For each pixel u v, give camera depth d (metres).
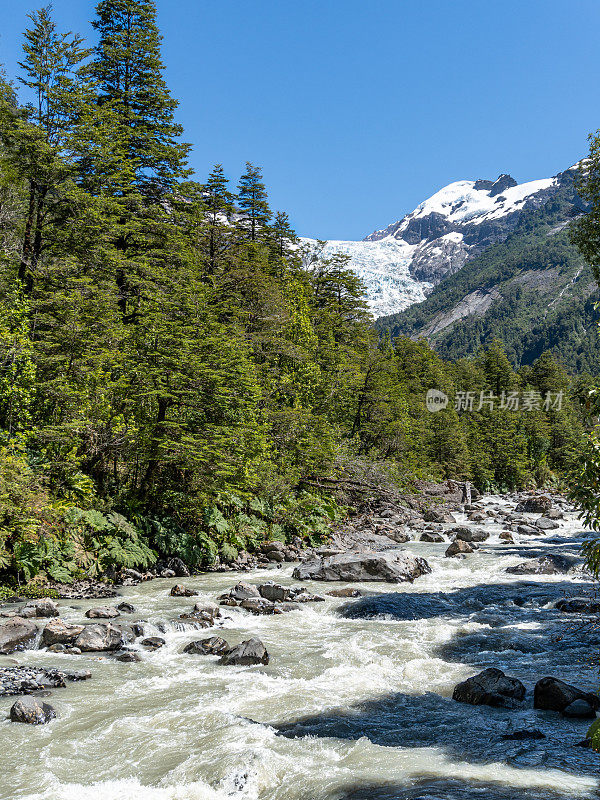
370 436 46.81
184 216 35.53
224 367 23.48
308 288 62.12
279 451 30.38
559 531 32.16
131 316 27.33
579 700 8.06
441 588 17.44
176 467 21.88
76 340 20.56
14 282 21.62
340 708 8.32
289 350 38.25
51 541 15.96
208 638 11.48
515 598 15.88
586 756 6.48
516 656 11.08
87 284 23.67
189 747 7.02
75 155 26.83
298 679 9.68
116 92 34.81
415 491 43.31
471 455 73.38
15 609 12.93
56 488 18.03
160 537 19.62
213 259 38.97
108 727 7.63
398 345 95.81
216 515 21.95
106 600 14.84
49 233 26.67
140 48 35.53
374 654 11.06
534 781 5.81
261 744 7.03
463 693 8.70
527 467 84.50
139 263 28.58
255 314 38.41
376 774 6.16
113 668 10.06
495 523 35.28
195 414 22.48
